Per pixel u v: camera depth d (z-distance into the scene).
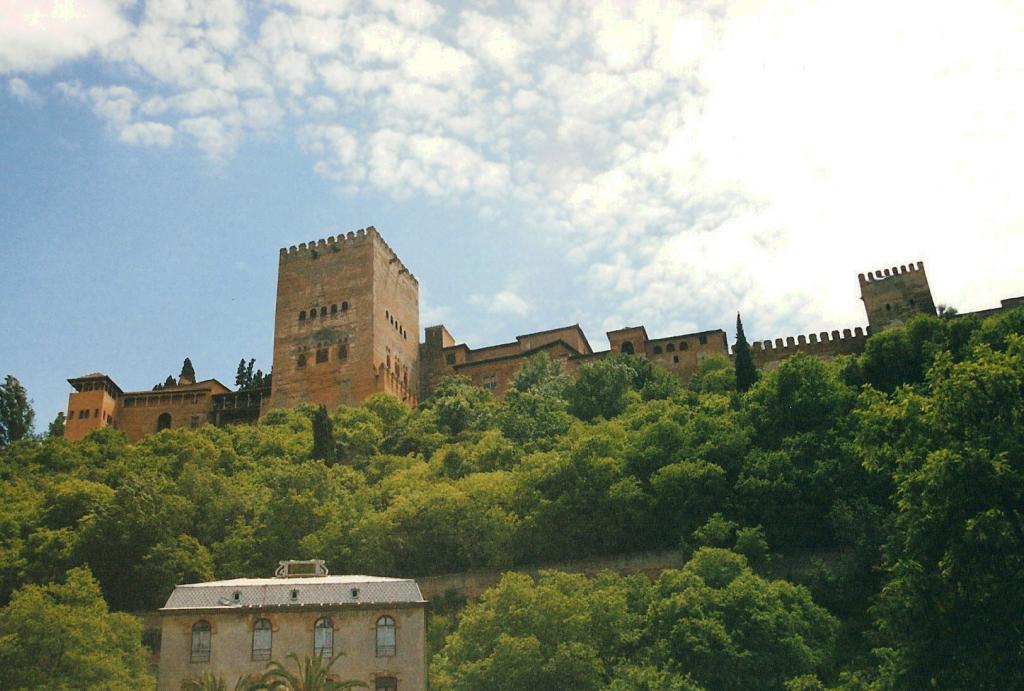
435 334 186.88
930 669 46.97
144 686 76.38
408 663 68.62
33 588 81.19
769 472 95.12
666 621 74.12
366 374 165.38
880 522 87.31
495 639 72.75
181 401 171.62
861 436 54.12
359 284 172.25
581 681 68.94
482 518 96.38
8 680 70.88
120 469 121.75
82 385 169.62
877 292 160.12
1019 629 44.50
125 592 93.44
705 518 95.12
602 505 96.69
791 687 68.19
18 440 156.62
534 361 157.62
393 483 112.88
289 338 172.38
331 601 70.25
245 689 62.34
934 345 110.69
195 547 95.75
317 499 102.31
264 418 156.50
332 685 61.88
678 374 164.12
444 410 144.00
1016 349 50.41
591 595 76.69
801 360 108.25
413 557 96.00
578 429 118.50
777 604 75.31
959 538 46.50
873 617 81.19
